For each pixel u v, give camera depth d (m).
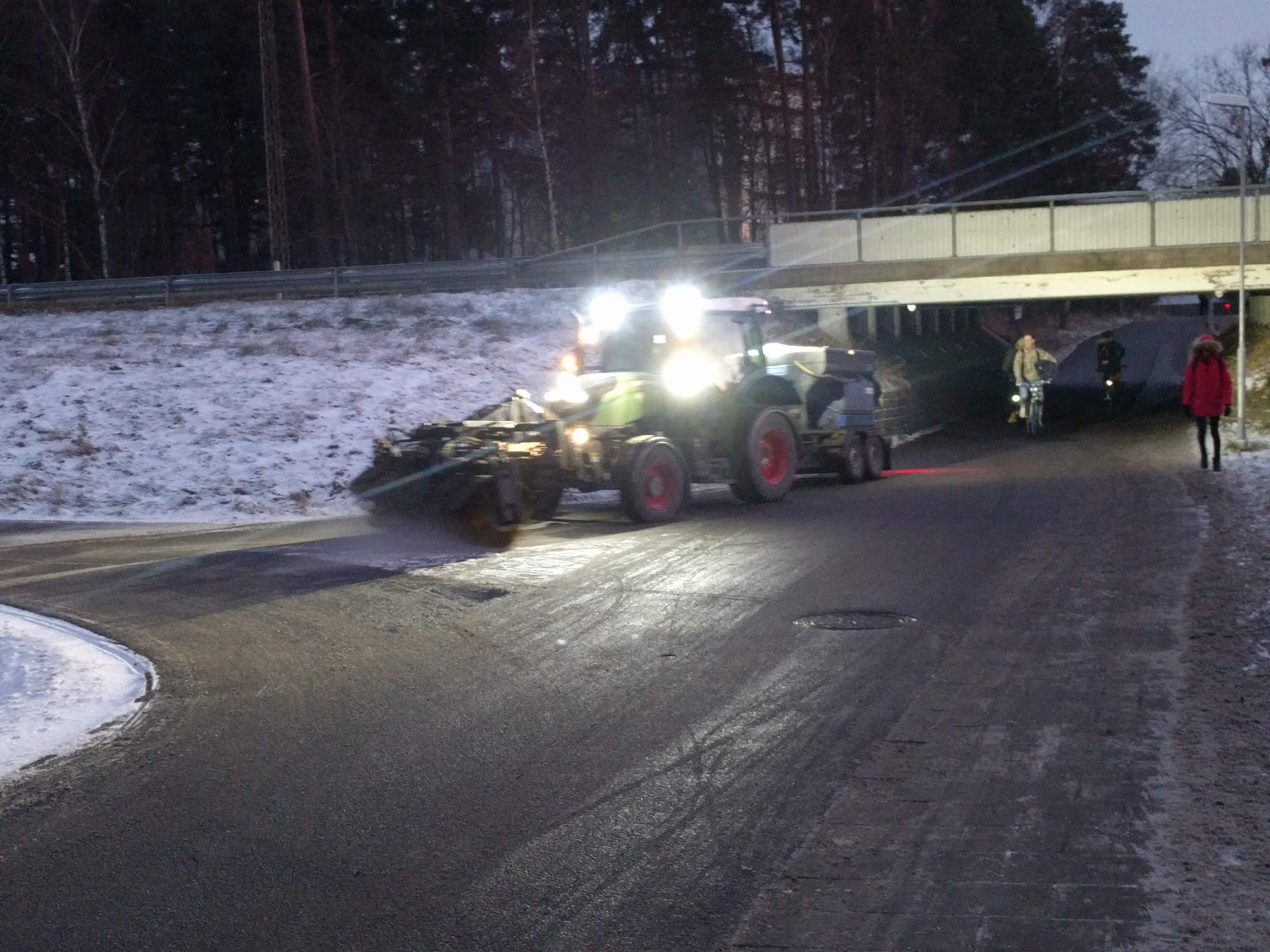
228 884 4.80
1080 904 4.36
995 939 4.14
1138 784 5.48
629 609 9.41
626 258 32.31
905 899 4.46
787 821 5.22
